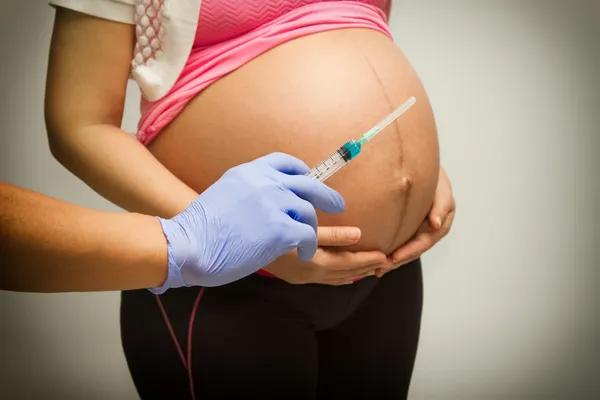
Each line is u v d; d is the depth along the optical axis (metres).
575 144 1.78
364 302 1.11
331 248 0.95
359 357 1.15
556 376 1.80
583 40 1.78
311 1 0.99
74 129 0.92
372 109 0.95
